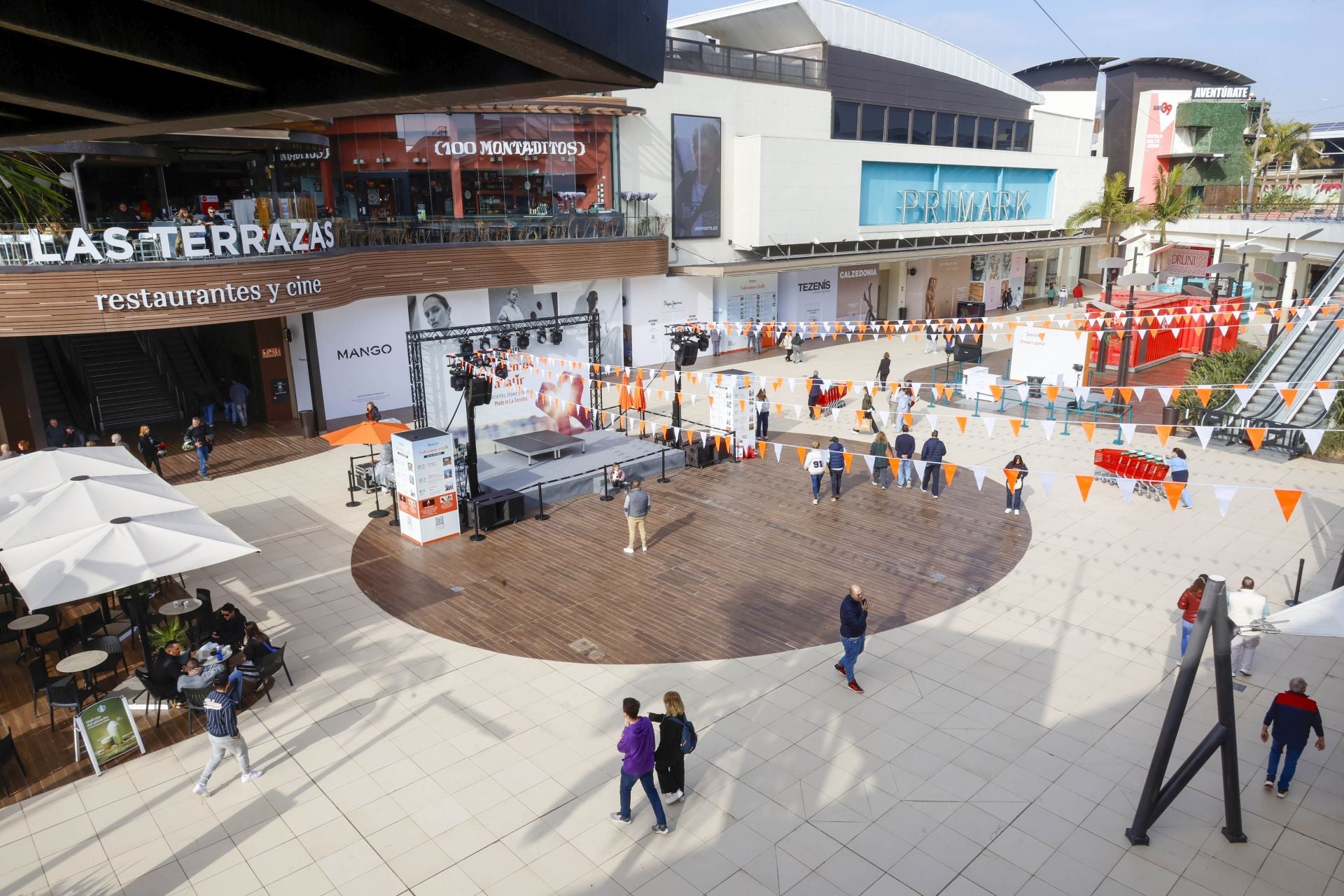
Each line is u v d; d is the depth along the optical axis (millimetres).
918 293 45781
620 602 14109
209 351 29000
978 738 10328
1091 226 55406
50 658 12820
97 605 14594
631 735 8625
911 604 13836
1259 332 39500
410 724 10875
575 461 20672
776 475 20672
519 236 27453
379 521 18062
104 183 24938
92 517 11828
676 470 21219
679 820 9031
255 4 4312
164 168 25062
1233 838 8609
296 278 21188
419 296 26062
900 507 18312
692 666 12117
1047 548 15984
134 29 5215
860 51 38750
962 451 22219
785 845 8648
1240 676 11664
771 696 11297
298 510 18875
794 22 36969
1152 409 26141
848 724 10648
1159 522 17172
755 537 16766
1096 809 9117
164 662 11133
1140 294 38250
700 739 10414
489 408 22484
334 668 12234
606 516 18109
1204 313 26391
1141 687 11398
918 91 42062
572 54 4309
